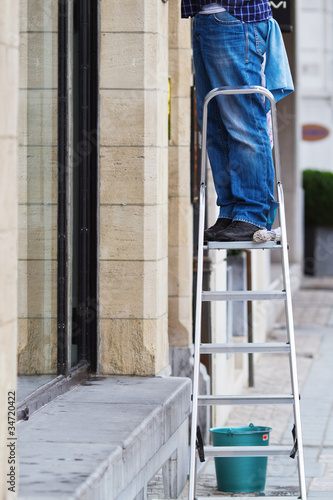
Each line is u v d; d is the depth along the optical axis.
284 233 8.38
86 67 10.27
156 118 10.24
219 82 8.84
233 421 14.71
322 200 37.69
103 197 10.30
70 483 6.36
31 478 6.48
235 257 15.96
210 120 9.13
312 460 12.41
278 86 8.90
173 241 12.30
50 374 9.39
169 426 9.27
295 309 28.67
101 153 10.30
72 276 10.24
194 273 13.09
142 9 10.17
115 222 10.30
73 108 10.28
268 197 8.83
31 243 8.88
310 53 49.00
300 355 21.11
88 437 7.64
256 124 8.77
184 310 12.41
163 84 10.58
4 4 5.54
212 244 8.55
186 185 12.22
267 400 8.07
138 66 10.20
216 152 9.09
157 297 10.34
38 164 9.05
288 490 10.98
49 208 9.33
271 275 28.16
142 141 10.23
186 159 12.19
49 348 9.37
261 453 8.16
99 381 10.09
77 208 10.30
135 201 10.27
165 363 10.84
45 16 9.17
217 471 10.96
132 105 10.23
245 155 8.72
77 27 10.32
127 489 7.70
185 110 12.16
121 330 10.34
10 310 5.72
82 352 10.38
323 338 23.41
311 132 49.16
